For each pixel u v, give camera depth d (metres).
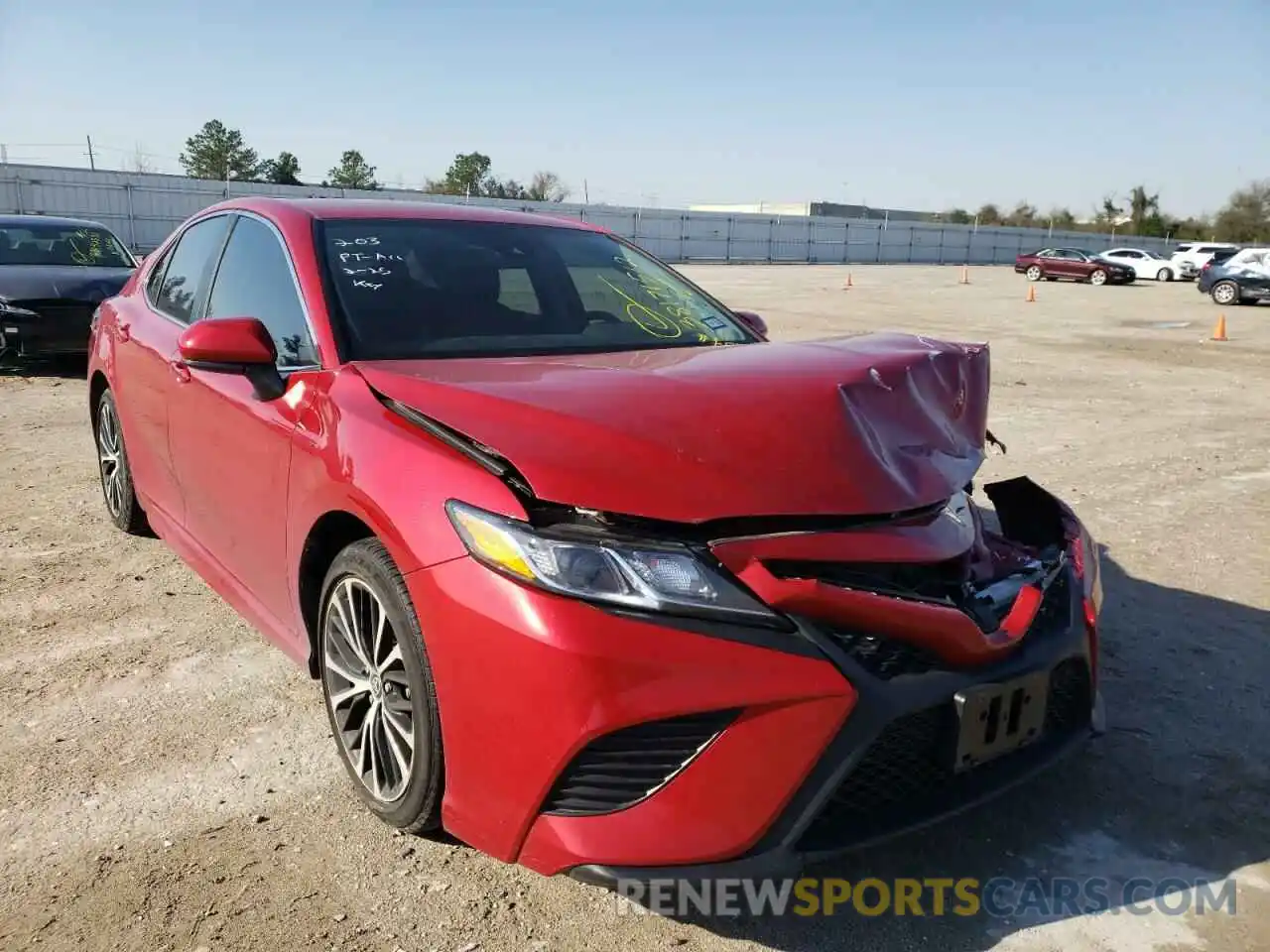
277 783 2.82
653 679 1.96
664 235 54.25
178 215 41.50
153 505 4.29
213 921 2.25
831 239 60.97
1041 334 18.28
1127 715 3.35
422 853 2.51
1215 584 4.63
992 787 2.32
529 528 2.07
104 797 2.72
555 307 3.37
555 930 2.26
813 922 2.31
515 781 2.08
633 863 2.00
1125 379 12.10
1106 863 2.55
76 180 38.94
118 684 3.38
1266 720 3.32
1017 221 93.31
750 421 2.29
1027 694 2.28
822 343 3.09
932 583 2.29
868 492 2.23
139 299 4.50
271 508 2.94
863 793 2.15
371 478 2.40
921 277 42.81
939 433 2.60
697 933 2.27
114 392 4.51
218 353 2.81
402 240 3.40
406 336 2.99
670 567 2.01
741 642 2.00
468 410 2.35
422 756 2.32
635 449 2.15
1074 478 6.70
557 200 53.03
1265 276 25.56
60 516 5.21
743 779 2.00
